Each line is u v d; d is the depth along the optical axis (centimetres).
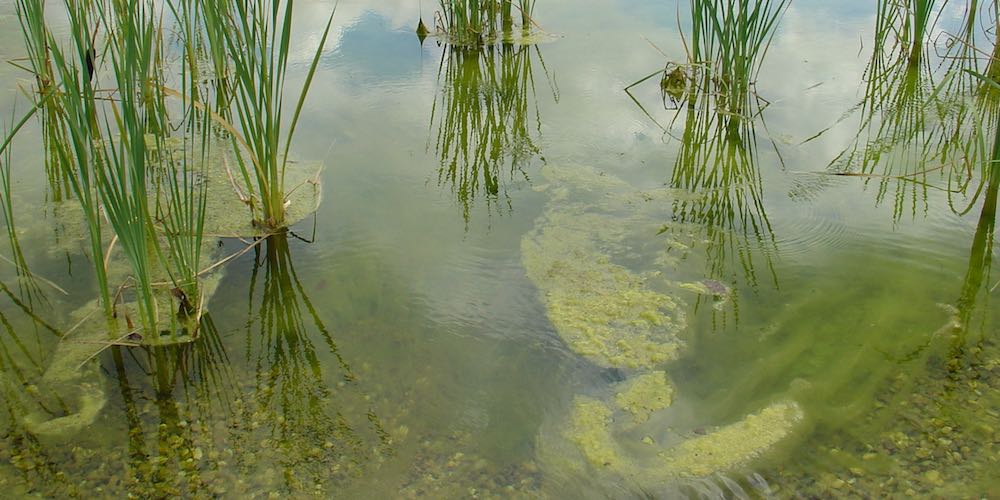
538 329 282
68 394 252
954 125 426
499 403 249
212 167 390
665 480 220
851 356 263
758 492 215
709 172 395
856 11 616
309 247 329
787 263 317
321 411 246
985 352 260
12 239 321
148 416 244
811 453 227
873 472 218
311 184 376
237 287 304
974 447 223
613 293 301
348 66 532
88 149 398
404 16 640
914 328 274
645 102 482
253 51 299
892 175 379
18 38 536
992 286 292
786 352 267
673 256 324
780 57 533
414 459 228
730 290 301
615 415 245
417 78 517
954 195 357
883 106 455
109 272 309
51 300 293
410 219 351
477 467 226
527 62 547
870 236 330
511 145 427
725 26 455
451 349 273
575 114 466
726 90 465
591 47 568
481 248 330
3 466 224
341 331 282
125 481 220
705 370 262
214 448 232
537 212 359
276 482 220
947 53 512
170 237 274
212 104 459
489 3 600
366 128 442
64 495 215
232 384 257
